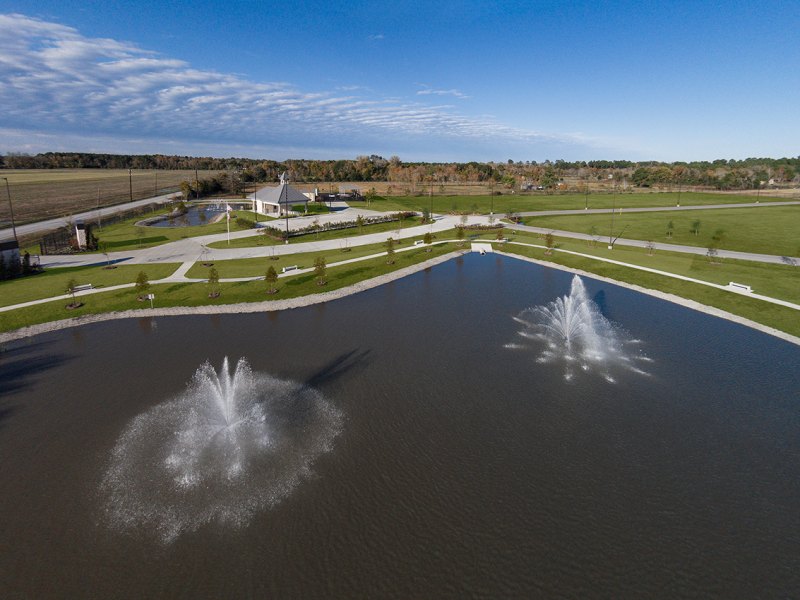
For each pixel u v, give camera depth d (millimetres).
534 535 14609
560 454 18469
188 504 15922
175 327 30984
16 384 23453
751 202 109812
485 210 94562
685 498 16250
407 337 29875
